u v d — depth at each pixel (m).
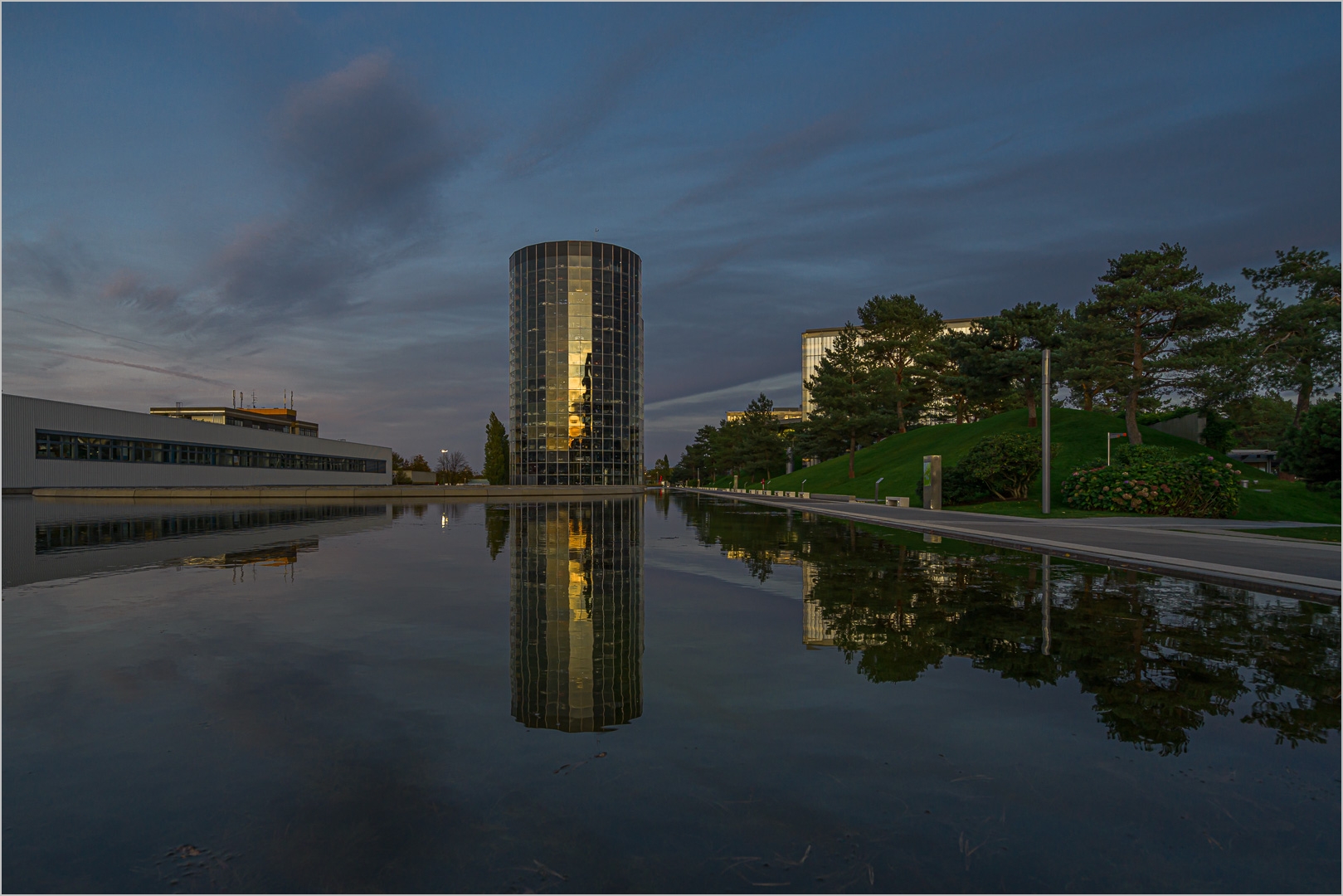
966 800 3.49
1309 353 36.09
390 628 7.29
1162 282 31.91
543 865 2.90
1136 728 4.48
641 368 71.75
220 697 5.02
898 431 66.31
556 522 24.48
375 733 4.34
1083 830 3.20
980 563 12.60
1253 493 28.28
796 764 3.90
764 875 2.82
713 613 8.13
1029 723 4.56
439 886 2.75
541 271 66.88
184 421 54.22
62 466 43.69
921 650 6.45
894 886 2.74
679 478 152.00
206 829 3.18
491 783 3.65
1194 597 9.18
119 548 15.12
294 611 8.20
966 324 98.19
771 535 18.81
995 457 30.75
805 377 119.44
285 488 47.88
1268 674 5.70
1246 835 3.15
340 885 2.76
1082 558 13.45
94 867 2.88
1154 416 44.56
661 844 3.07
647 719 4.61
